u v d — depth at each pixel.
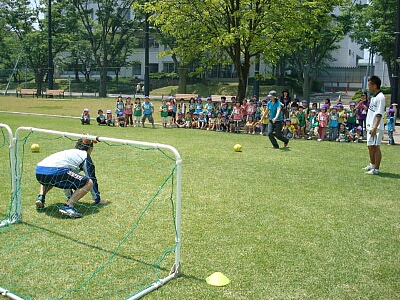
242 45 20.16
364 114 15.02
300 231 5.54
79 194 5.94
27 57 42.72
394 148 13.20
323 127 14.84
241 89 19.52
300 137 15.55
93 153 10.60
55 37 41.53
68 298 3.84
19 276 4.24
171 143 13.04
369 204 6.79
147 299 3.84
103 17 42.09
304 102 16.19
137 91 42.97
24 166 8.92
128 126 18.58
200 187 7.57
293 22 17.56
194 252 4.84
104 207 6.33
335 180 8.34
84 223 5.68
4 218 5.80
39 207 6.15
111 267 4.45
